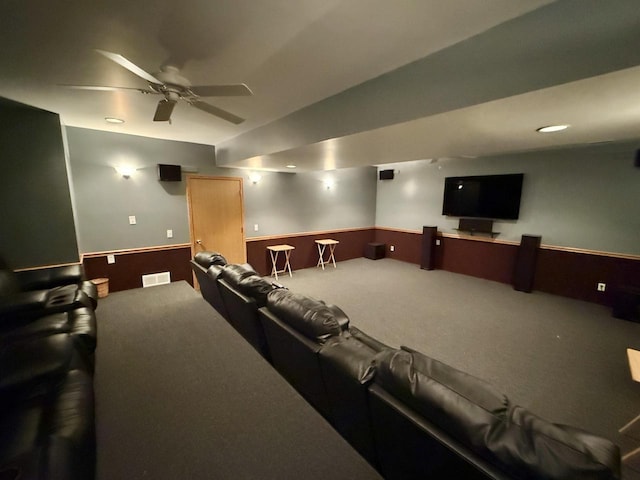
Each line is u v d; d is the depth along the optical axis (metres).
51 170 2.99
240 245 5.22
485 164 5.18
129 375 1.81
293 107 2.81
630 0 1.17
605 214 3.96
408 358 1.11
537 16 1.39
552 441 0.75
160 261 4.38
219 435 1.32
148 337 2.33
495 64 1.55
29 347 1.44
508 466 0.75
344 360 1.25
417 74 1.89
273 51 1.76
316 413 1.48
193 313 2.83
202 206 4.71
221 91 1.88
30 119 2.86
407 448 1.03
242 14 1.40
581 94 1.49
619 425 1.96
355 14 1.40
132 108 2.80
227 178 4.93
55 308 2.22
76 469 0.81
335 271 5.98
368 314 3.78
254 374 1.83
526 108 1.71
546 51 1.39
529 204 4.68
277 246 5.60
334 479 1.11
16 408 1.20
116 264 4.02
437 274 5.74
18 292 2.60
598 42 1.26
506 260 5.06
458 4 1.34
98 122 3.33
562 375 2.50
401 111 2.00
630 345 2.99
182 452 1.22
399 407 0.99
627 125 2.14
